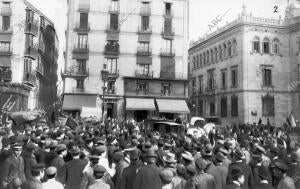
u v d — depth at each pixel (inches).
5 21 1876.2
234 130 1211.2
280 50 2080.5
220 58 2306.8
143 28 1945.1
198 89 2650.1
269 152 456.8
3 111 1347.2
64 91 1825.8
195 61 2746.1
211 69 2407.7
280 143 567.5
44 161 334.0
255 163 345.4
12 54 1850.4
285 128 1350.9
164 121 1104.2
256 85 2016.5
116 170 320.2
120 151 346.3
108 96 1846.7
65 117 1139.3
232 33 2148.1
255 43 2052.2
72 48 1870.1
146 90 1892.2
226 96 2196.1
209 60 2480.3
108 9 1919.3
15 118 796.6
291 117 1191.6
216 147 437.4
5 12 1866.4
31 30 1898.4
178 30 1983.3
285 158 366.6
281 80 2065.7
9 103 1683.1
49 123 927.7
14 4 1876.2
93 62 1872.5
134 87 1882.4
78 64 1870.1
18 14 1877.5
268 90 2030.0
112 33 1909.4
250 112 1987.0
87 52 1867.6
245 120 1971.0
